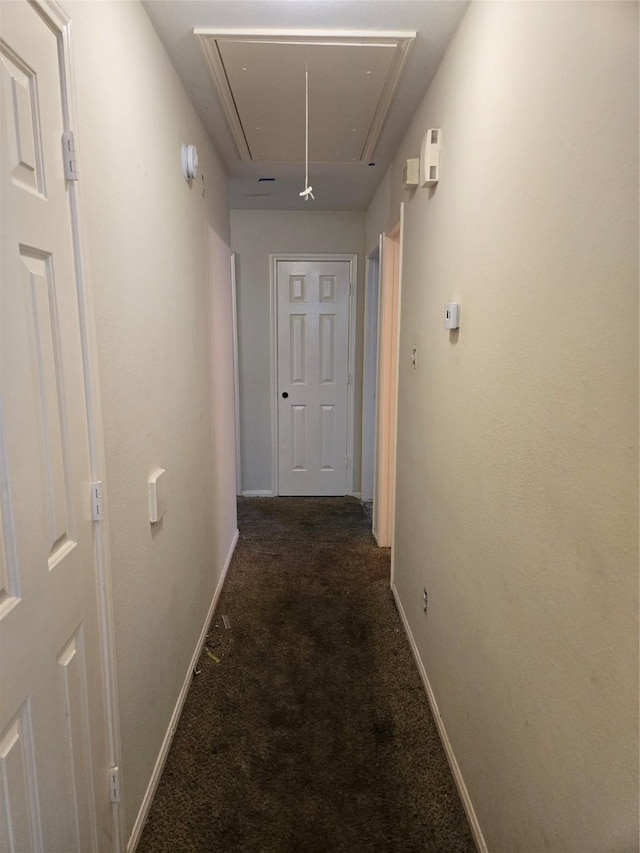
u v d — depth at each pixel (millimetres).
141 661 1483
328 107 2207
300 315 4355
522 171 1131
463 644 1573
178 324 1896
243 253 4246
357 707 1986
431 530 2000
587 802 873
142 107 1491
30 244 892
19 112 859
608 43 798
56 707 1003
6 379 829
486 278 1363
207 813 1530
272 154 2826
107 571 1218
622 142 764
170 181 1795
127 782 1373
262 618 2611
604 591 820
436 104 1904
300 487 4594
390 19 1591
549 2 999
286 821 1508
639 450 729
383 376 3383
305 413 4496
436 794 1604
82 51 1091
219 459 2840
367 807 1557
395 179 2830
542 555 1040
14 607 854
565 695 948
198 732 1847
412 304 2400
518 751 1159
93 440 1144
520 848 1145
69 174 1031
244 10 1553
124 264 1338
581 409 887
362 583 3000
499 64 1266
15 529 858
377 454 3525
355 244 4258
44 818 955
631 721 754
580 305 889
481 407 1403
